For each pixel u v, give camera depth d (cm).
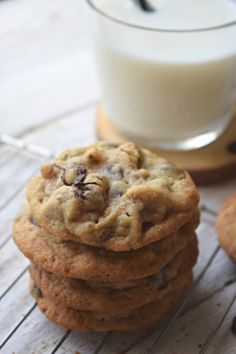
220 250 39
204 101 42
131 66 41
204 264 39
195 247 36
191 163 44
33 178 35
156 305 35
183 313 36
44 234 34
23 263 38
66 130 48
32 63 54
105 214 33
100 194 33
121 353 34
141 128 44
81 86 52
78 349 34
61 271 33
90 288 34
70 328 34
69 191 33
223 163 43
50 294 34
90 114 50
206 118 44
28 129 48
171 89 42
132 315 34
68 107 50
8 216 41
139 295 34
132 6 43
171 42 40
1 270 38
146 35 40
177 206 34
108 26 41
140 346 34
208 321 36
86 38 58
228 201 40
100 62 43
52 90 52
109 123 47
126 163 35
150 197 33
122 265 33
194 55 41
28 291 37
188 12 42
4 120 48
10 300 36
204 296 37
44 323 35
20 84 52
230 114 47
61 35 58
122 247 32
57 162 35
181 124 43
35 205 34
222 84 42
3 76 53
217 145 45
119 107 44
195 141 45
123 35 41
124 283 33
